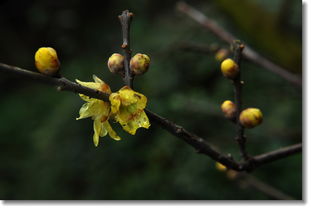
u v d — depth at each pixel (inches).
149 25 39.5
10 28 55.5
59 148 36.7
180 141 30.6
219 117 26.4
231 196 29.2
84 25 50.5
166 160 31.3
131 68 15.4
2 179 40.8
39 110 47.0
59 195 36.0
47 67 14.3
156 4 44.0
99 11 50.6
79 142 36.2
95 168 34.8
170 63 32.0
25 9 54.7
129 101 15.1
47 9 52.2
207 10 32.2
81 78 39.8
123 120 15.1
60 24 52.0
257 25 23.2
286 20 23.0
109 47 45.9
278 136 24.1
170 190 30.7
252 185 20.4
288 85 26.6
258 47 24.4
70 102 37.5
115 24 48.3
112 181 34.0
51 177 36.8
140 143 33.9
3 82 53.1
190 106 25.2
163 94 31.7
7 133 46.2
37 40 55.2
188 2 39.4
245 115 16.3
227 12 23.7
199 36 30.4
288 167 29.4
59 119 37.3
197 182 29.8
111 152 34.4
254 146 28.0
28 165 40.0
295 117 27.8
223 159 16.2
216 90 31.0
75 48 50.2
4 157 43.0
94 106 15.3
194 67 31.9
